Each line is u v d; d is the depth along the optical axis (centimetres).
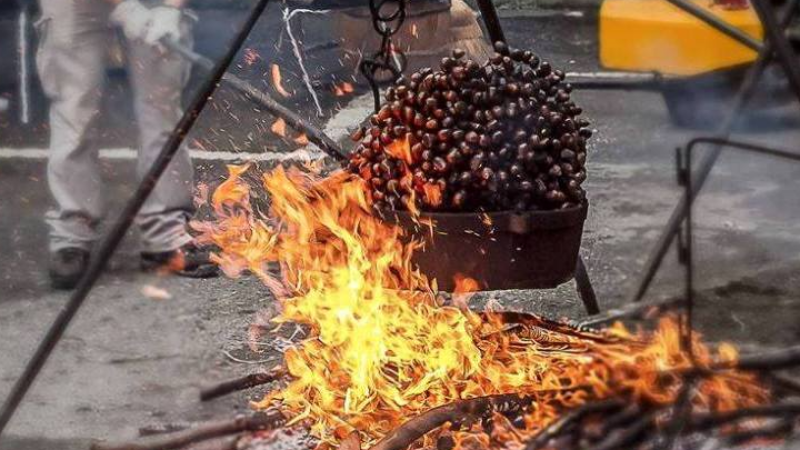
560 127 443
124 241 870
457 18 874
